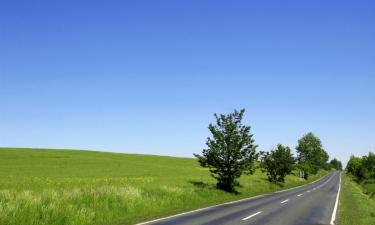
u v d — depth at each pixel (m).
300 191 49.72
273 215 22.19
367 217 22.47
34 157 74.19
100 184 37.78
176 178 51.78
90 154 94.94
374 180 98.75
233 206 27.58
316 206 28.62
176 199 27.88
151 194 27.22
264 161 64.31
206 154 40.00
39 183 37.06
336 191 50.34
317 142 133.75
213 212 23.23
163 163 88.81
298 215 22.56
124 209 21.80
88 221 17.80
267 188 52.12
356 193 48.81
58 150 98.31
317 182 86.00
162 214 21.61
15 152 81.75
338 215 23.16
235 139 39.22
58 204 18.61
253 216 21.39
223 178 39.72
